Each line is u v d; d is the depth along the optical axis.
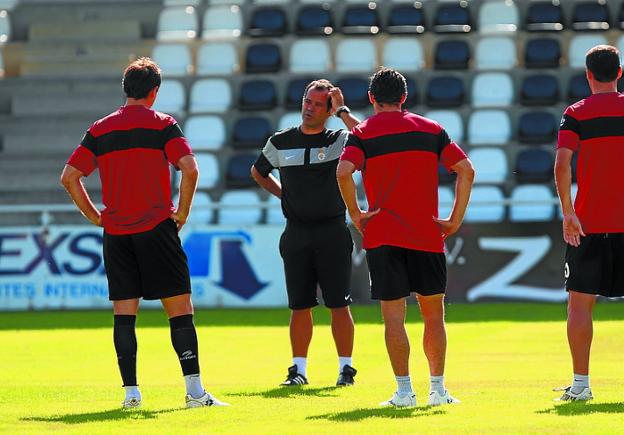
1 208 66.56
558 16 90.94
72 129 86.00
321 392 29.31
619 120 25.58
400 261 25.44
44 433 21.53
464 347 43.12
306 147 31.91
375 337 47.25
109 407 26.33
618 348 40.94
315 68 90.06
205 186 79.88
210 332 51.22
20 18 95.00
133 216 25.70
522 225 64.75
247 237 65.81
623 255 25.69
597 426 21.16
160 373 36.44
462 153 25.75
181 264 26.05
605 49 25.97
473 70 87.06
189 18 94.19
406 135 25.53
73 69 91.88
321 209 31.84
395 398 25.39
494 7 93.19
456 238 65.12
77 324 56.69
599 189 25.61
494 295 64.88
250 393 29.16
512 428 21.08
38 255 66.69
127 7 94.50
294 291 32.22
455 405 25.19
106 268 26.20
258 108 85.12
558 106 84.38
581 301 25.86
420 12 91.94
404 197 25.38
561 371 34.94
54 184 83.06
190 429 21.81
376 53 90.38
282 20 92.31
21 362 40.56
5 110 88.56
